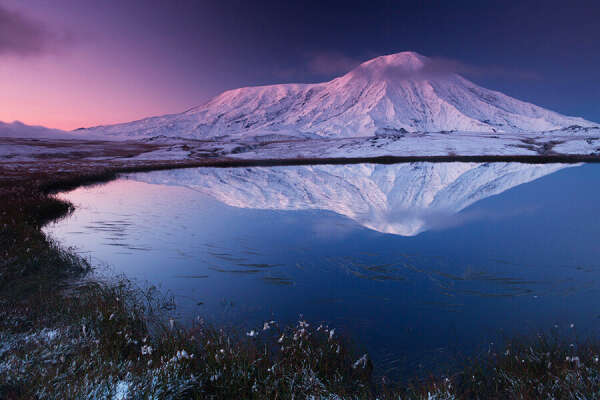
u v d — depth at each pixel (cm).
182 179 4334
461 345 662
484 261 1152
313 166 6906
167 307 861
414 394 492
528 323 741
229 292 952
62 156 9025
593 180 3634
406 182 3784
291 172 5453
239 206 2294
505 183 3491
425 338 693
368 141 13088
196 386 484
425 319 772
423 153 9625
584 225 1672
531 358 571
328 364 585
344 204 2362
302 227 1689
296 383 514
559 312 789
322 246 1363
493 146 10500
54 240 1445
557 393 466
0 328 641
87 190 3216
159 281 1038
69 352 552
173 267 1157
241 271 1112
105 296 871
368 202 2447
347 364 596
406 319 775
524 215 1936
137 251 1332
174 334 695
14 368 471
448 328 732
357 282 1000
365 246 1355
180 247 1379
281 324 764
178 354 516
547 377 512
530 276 1011
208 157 9500
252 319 793
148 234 1582
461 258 1188
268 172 5497
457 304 844
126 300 892
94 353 552
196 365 545
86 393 411
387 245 1364
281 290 960
